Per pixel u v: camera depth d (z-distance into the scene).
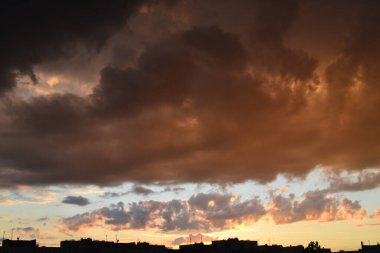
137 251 119.56
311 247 137.75
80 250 113.62
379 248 129.38
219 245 129.88
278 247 134.75
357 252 133.75
